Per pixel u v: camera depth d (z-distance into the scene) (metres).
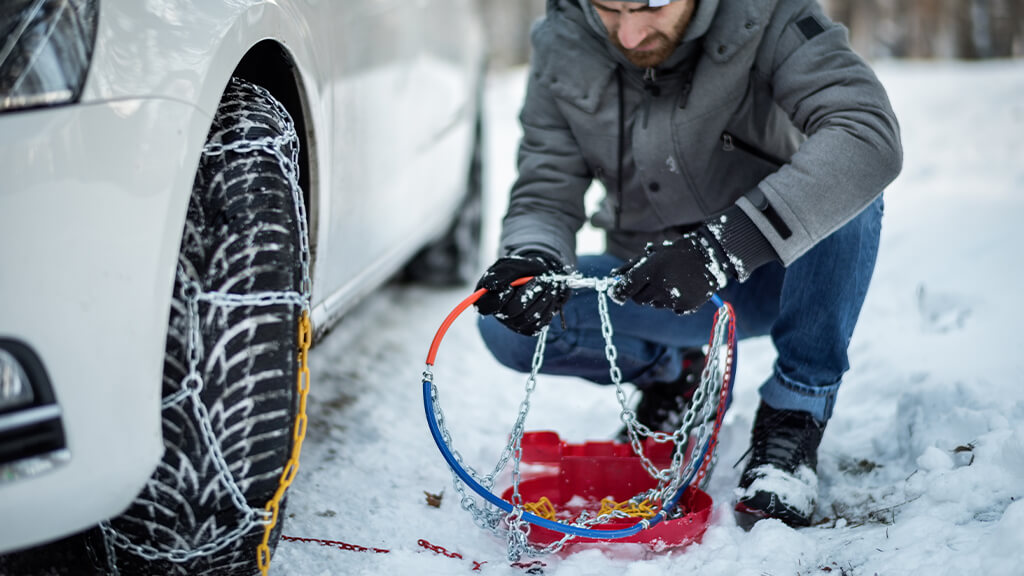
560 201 2.06
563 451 2.10
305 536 1.83
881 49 15.52
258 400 1.39
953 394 2.12
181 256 1.35
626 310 2.02
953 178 5.17
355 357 3.18
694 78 1.86
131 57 1.28
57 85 1.21
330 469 2.20
